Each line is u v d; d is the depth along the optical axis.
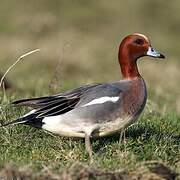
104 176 9.61
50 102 10.63
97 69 28.84
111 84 11.07
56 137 11.34
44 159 10.65
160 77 26.41
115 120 10.78
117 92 10.84
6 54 29.53
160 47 36.22
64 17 39.41
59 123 10.63
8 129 11.53
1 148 10.95
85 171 9.55
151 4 42.44
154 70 27.31
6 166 9.44
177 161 10.83
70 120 10.61
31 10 39.50
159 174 9.90
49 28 34.72
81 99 10.76
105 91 10.80
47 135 11.59
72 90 10.99
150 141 11.28
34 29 34.38
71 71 27.73
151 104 15.45
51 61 28.16
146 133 11.83
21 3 40.34
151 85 22.75
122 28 39.03
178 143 11.50
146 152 10.81
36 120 10.74
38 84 19.69
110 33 37.91
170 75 26.83
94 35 36.97
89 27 38.50
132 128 12.08
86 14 40.34
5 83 18.27
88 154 10.72
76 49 31.44
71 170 9.55
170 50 35.81
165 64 30.30
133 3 42.50
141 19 40.78
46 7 40.41
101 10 41.25
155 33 38.75
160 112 15.15
